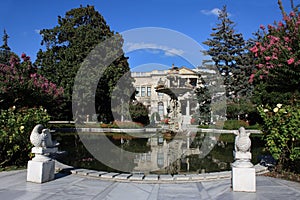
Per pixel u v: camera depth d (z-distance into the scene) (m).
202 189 4.28
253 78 8.07
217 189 4.27
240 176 4.15
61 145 11.05
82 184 4.54
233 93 23.19
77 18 23.02
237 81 23.48
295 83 6.73
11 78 10.61
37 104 11.88
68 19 24.09
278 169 5.57
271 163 6.08
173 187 4.42
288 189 4.25
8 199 3.69
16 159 6.28
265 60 7.51
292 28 6.91
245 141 4.19
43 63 23.16
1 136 5.79
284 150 5.40
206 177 4.93
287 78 6.84
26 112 7.01
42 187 4.30
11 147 6.05
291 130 5.09
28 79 12.16
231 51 24.12
